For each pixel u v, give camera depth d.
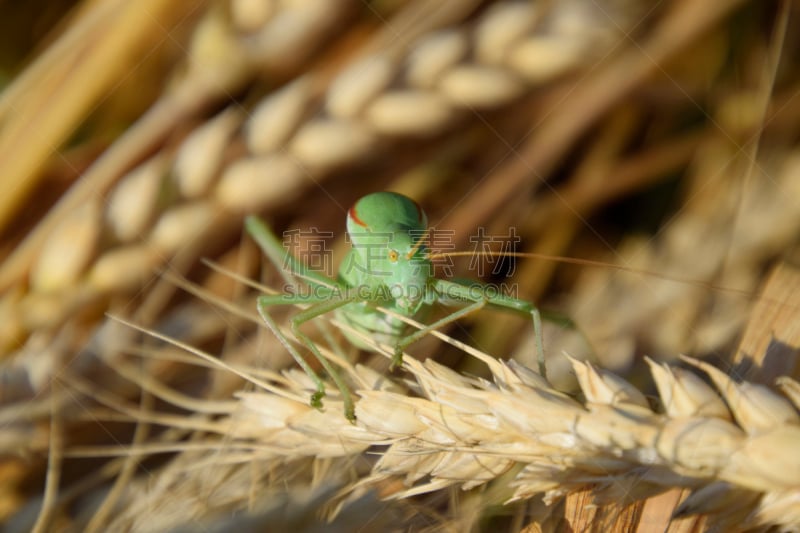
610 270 0.24
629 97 0.24
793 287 0.21
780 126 0.24
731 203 0.23
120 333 0.23
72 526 0.22
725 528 0.20
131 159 0.24
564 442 0.20
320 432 0.21
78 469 0.23
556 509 0.21
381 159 0.24
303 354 0.23
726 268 0.23
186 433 0.23
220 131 0.24
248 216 0.24
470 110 0.24
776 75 0.24
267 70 0.25
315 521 0.21
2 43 0.25
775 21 0.24
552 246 0.24
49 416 0.23
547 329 0.23
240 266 0.24
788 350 0.21
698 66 0.24
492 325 0.24
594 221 0.24
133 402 0.23
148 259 0.24
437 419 0.20
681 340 0.23
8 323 0.23
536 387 0.20
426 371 0.21
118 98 0.25
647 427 0.20
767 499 0.20
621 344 0.23
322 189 0.24
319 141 0.24
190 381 0.24
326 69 0.24
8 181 0.24
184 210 0.24
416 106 0.24
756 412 0.20
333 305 0.22
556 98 0.24
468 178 0.25
